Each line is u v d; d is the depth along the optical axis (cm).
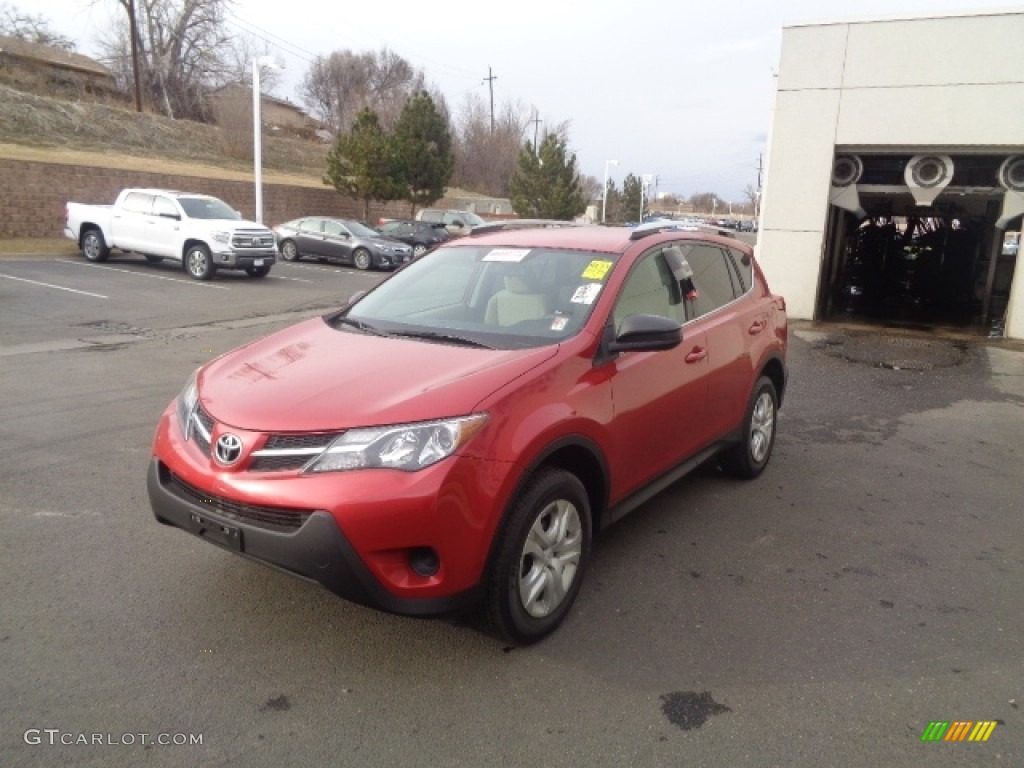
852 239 1892
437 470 284
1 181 2055
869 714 291
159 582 372
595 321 374
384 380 320
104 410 673
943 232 1869
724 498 521
